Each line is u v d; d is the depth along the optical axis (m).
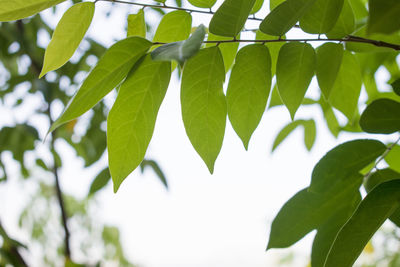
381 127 0.49
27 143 1.68
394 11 0.24
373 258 1.51
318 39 0.48
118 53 0.43
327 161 0.51
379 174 0.52
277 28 0.45
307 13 0.47
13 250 1.42
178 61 0.33
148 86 0.45
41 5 0.46
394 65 0.84
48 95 1.60
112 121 0.45
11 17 0.46
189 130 0.46
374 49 0.56
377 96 0.77
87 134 1.69
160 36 0.52
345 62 0.59
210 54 0.45
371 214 0.42
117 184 0.46
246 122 0.48
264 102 0.47
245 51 0.47
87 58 1.68
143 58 0.45
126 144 0.46
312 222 0.52
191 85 0.45
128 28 0.53
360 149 0.50
